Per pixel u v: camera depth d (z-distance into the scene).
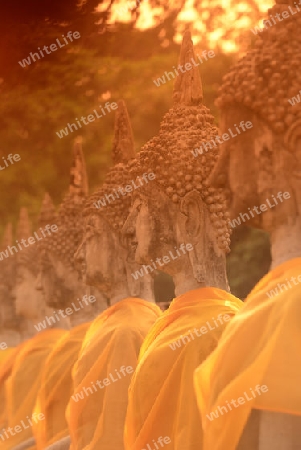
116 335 9.40
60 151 19.52
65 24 19.06
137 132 17.20
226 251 7.90
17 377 12.87
